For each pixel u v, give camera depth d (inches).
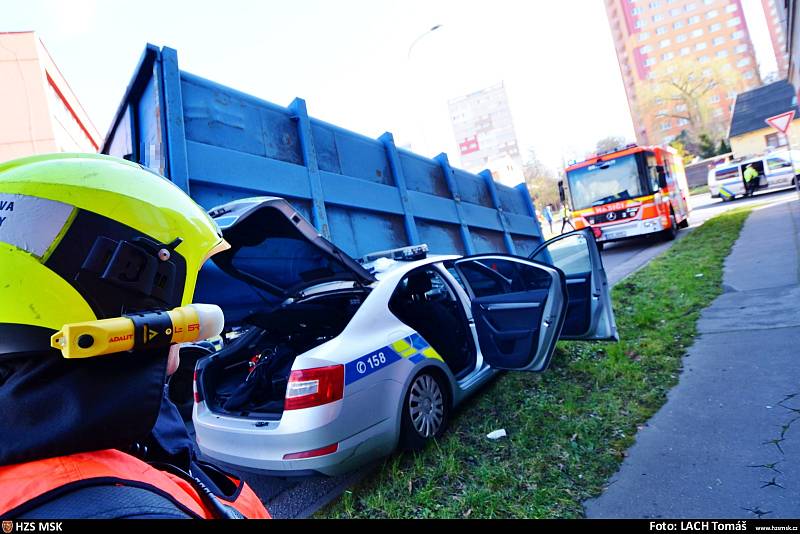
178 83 154.2
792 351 151.9
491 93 5378.9
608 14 4173.2
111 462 25.6
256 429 113.6
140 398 26.5
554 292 146.5
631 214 543.8
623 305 261.0
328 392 109.7
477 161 5452.8
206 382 135.9
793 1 617.0
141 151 170.2
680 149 2468.0
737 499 90.7
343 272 149.1
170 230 31.3
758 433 110.6
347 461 110.7
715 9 3688.5
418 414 130.1
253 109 183.0
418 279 173.5
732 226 499.5
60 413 24.2
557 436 127.2
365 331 127.1
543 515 95.7
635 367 165.5
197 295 149.2
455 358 163.6
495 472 113.0
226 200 162.1
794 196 683.4
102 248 27.3
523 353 147.3
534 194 2637.8
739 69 3427.7
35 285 25.4
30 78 534.3
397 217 243.4
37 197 27.4
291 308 134.5
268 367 135.0
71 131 631.2
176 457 34.1
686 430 118.9
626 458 112.0
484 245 319.0
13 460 23.3
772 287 230.7
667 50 3809.1
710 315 209.5
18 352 24.5
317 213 193.2
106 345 24.2
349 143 226.7
